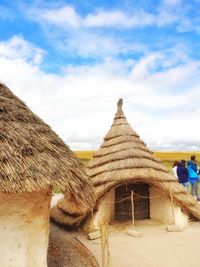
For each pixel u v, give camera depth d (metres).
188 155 58.88
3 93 7.12
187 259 7.99
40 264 6.12
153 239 9.59
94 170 11.54
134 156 11.02
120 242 9.33
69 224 10.36
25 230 5.91
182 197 11.12
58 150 6.31
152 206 11.73
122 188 11.69
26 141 5.85
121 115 12.71
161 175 11.02
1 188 5.00
